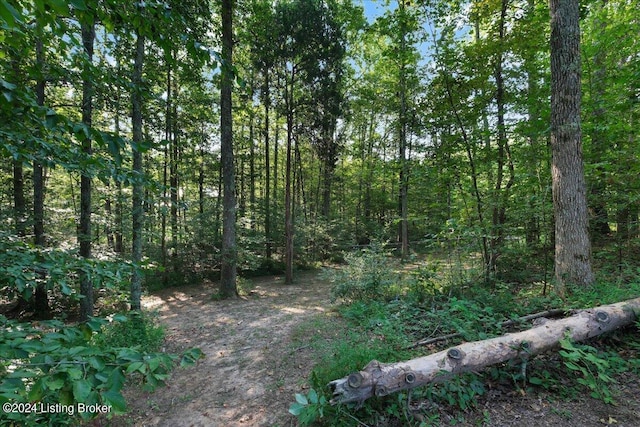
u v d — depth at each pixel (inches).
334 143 612.1
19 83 66.8
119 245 465.7
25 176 359.3
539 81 256.2
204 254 490.9
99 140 53.5
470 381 109.3
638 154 202.8
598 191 229.6
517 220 237.5
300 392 135.8
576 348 108.3
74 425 81.3
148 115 280.4
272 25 409.4
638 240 216.8
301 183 747.4
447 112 275.7
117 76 87.4
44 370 35.9
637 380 106.3
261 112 563.5
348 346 149.2
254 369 163.6
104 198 277.3
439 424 94.7
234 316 282.8
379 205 736.3
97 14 63.2
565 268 172.2
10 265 63.6
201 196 548.7
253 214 576.1
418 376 99.3
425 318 174.4
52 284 70.4
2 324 48.1
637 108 219.0
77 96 250.5
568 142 173.2
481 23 284.7
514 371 113.8
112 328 192.1
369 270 245.0
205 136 485.7
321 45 443.2
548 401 101.8
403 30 306.2
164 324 267.3
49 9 50.8
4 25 44.1
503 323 145.1
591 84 239.8
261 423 119.2
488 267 222.2
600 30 242.5
